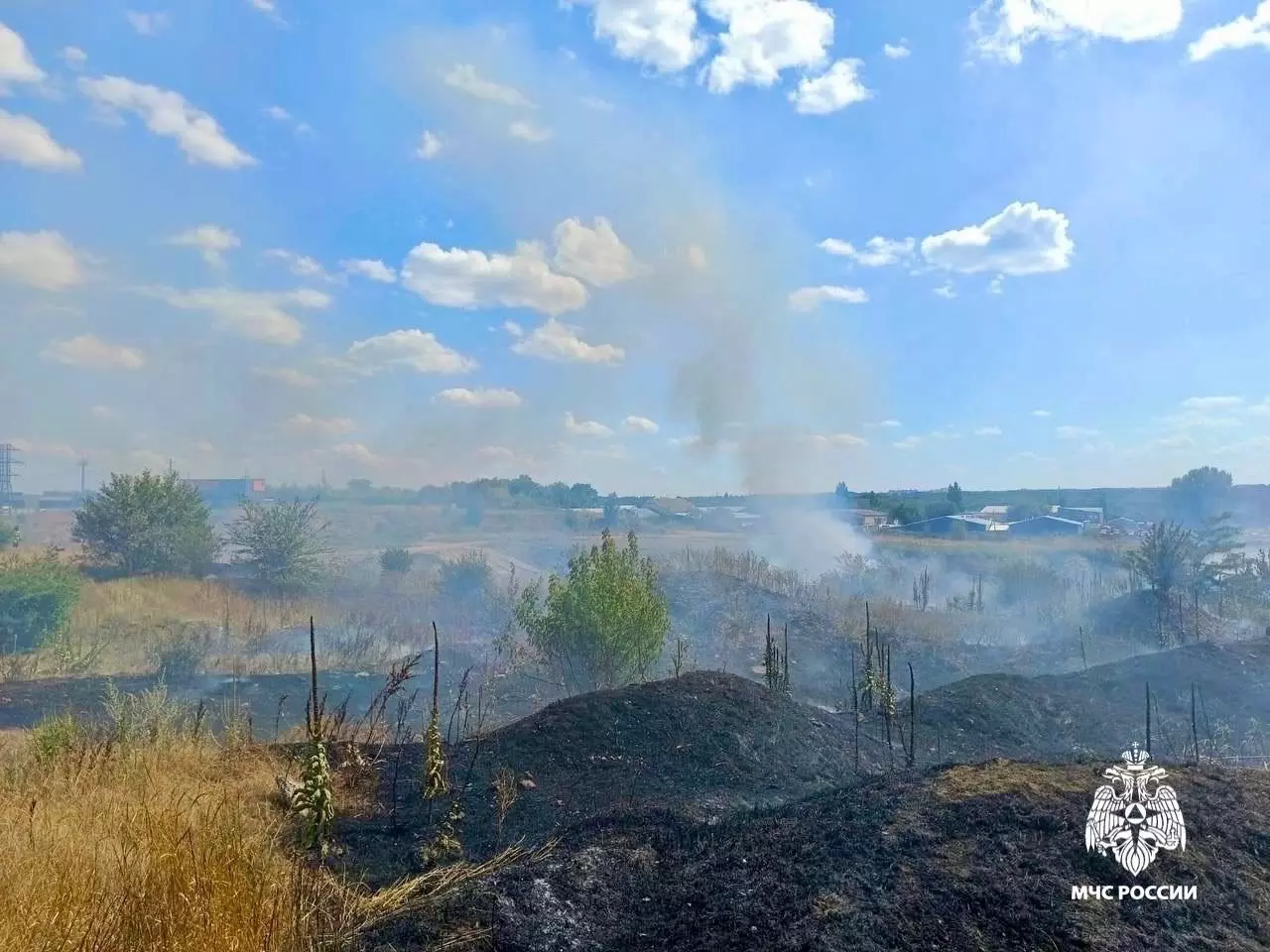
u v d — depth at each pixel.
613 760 7.91
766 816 6.11
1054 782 5.77
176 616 18.94
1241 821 5.20
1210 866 4.68
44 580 15.21
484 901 4.71
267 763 7.26
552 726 8.37
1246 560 19.22
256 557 23.08
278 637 17.50
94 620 17.56
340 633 17.98
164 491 24.09
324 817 5.38
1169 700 11.54
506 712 12.04
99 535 22.88
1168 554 17.89
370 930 4.45
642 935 4.54
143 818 5.26
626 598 11.55
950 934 4.11
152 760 6.93
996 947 4.00
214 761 7.26
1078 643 16.56
